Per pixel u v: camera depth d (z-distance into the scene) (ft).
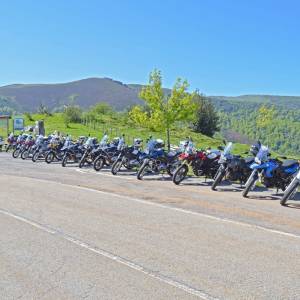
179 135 157.38
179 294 17.20
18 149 83.15
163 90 107.65
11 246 23.43
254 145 45.27
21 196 38.52
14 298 16.84
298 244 24.34
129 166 56.08
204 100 196.65
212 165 48.08
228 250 22.98
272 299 16.83
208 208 34.37
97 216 30.76
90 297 16.90
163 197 39.17
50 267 20.21
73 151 67.77
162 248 23.20
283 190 41.22
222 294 17.22
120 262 20.93
